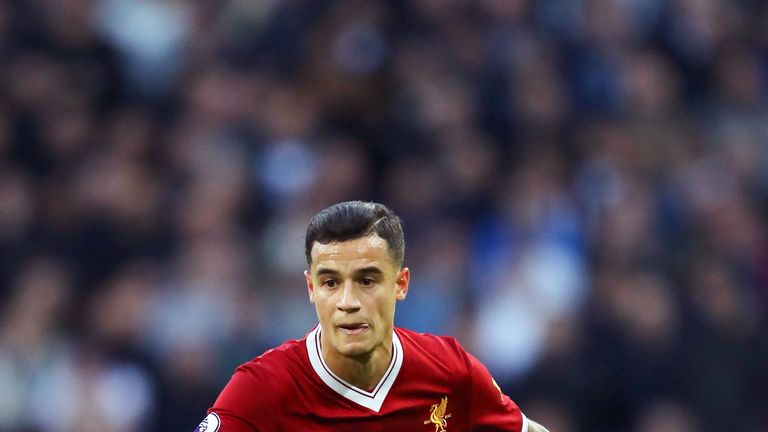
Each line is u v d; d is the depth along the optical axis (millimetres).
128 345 34625
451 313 35469
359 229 16281
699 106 45688
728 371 35469
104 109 42156
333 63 42594
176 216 38125
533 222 38094
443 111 41406
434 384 17359
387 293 16422
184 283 35688
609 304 35469
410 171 40125
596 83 43812
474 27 43969
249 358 34344
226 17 44375
